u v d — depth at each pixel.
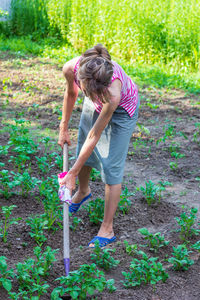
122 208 4.15
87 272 2.86
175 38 10.80
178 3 11.04
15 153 5.38
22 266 2.91
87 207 4.20
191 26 10.76
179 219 4.10
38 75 9.34
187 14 10.84
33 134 6.15
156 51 11.18
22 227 3.73
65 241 3.17
